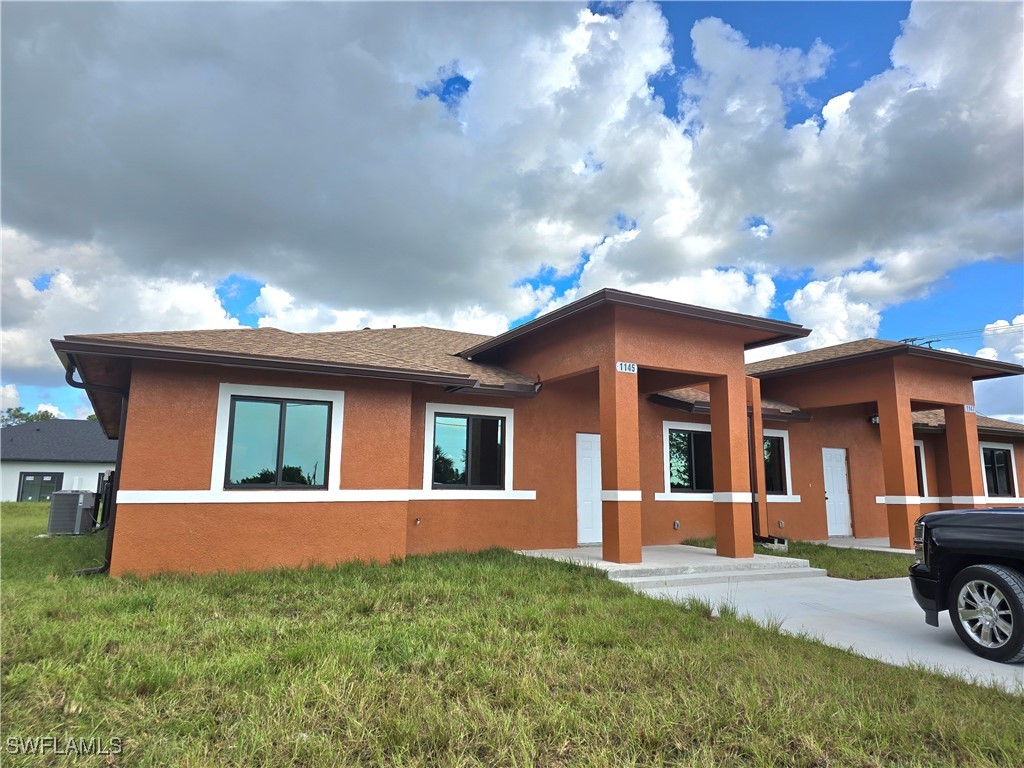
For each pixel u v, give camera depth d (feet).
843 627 21.30
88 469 121.19
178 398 28.27
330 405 31.83
